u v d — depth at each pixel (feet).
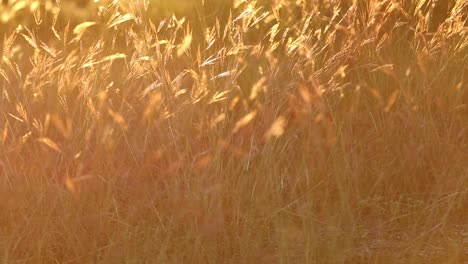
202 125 47.67
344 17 57.57
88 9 64.44
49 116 46.55
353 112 53.06
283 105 51.83
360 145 50.72
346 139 50.70
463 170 49.39
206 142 49.26
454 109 53.78
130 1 51.65
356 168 48.34
